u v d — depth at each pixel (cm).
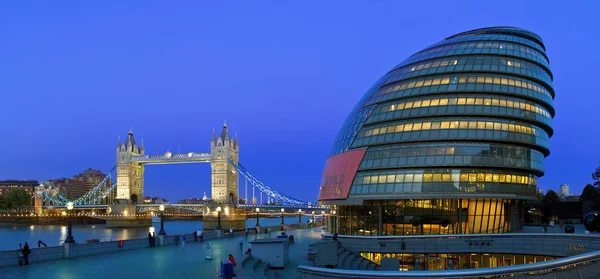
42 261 4394
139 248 5816
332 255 4731
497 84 7912
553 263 2195
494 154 7512
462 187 7331
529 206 12100
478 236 5909
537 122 7931
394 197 7506
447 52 8494
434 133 7631
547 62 9025
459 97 7819
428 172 7488
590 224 6088
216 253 5197
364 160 8038
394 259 3878
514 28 9094
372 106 8531
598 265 2420
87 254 4975
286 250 4697
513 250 5712
